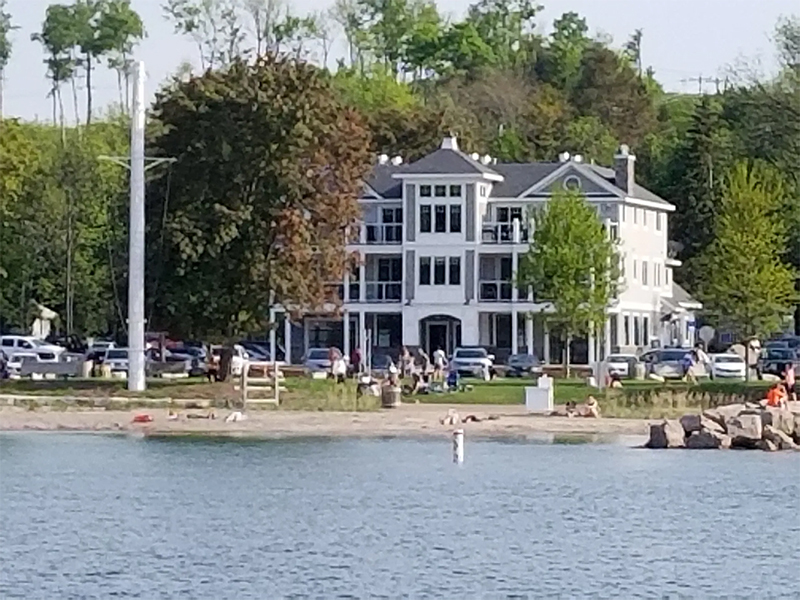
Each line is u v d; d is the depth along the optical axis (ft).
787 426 315.37
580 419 347.77
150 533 201.46
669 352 465.47
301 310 394.73
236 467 272.51
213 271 381.60
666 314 552.82
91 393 374.43
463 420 343.67
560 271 468.75
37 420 339.36
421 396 383.86
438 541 197.06
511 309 510.99
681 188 627.87
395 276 519.19
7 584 167.63
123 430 332.39
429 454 294.46
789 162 611.06
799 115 619.67
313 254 390.01
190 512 220.02
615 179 535.19
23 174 560.61
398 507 226.38
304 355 501.56
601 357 485.56
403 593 164.86
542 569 178.70
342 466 274.57
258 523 210.79
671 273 586.04
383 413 356.18
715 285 463.42
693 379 421.18
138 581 169.78
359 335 508.12
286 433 328.90
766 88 628.28
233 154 381.60
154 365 453.58
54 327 564.71
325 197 389.80
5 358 444.96
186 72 523.70
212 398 369.30
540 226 474.90
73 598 161.17
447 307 513.04
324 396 368.27
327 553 187.93
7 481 252.01
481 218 515.09
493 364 476.54
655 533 204.54
